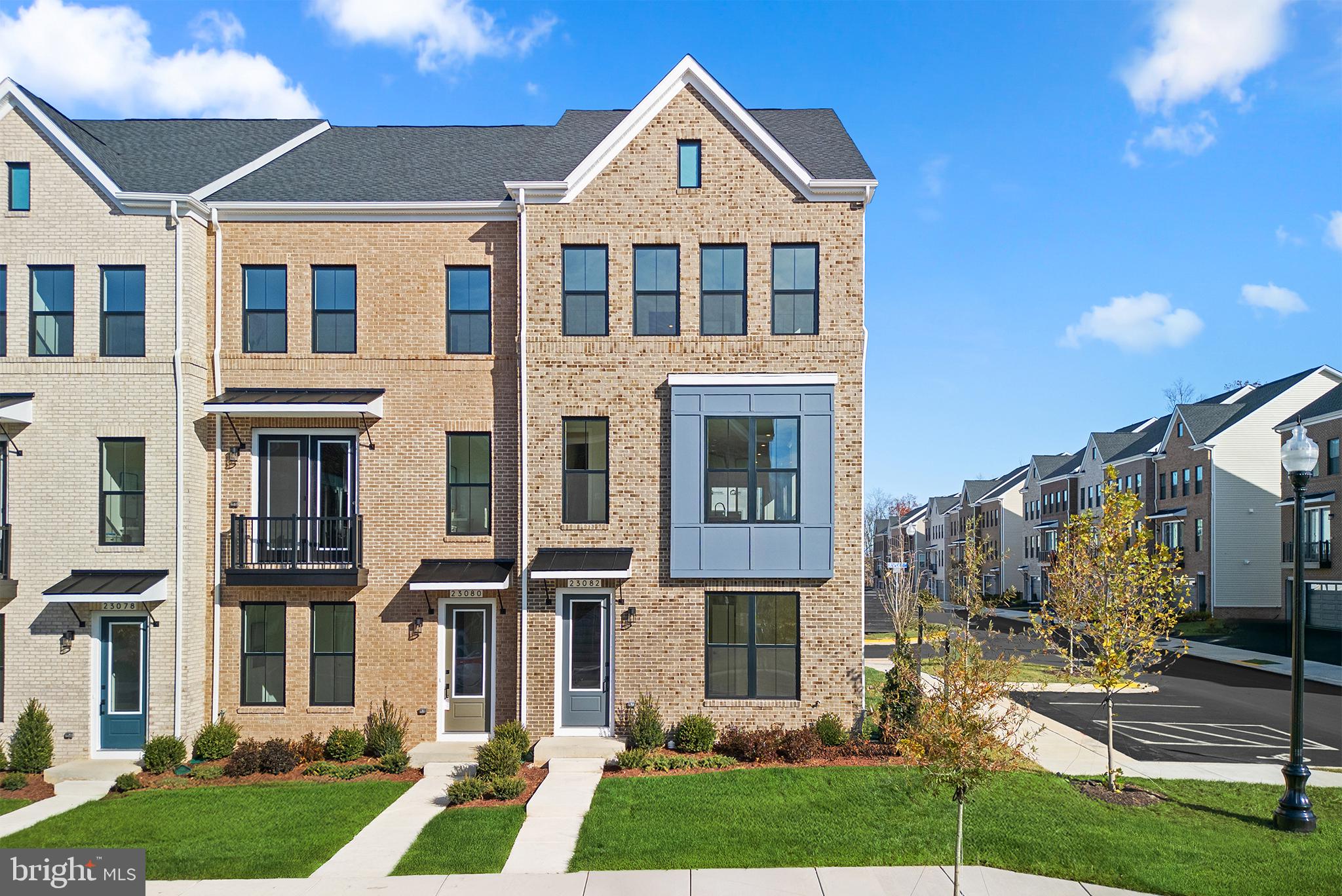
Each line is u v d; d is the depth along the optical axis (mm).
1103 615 12562
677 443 15266
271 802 12344
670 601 15273
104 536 14883
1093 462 58938
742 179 15586
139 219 15039
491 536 15781
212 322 15867
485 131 19281
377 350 15930
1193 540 44531
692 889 9086
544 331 15617
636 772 13430
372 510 15766
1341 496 35875
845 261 15438
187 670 14805
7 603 14750
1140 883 9164
